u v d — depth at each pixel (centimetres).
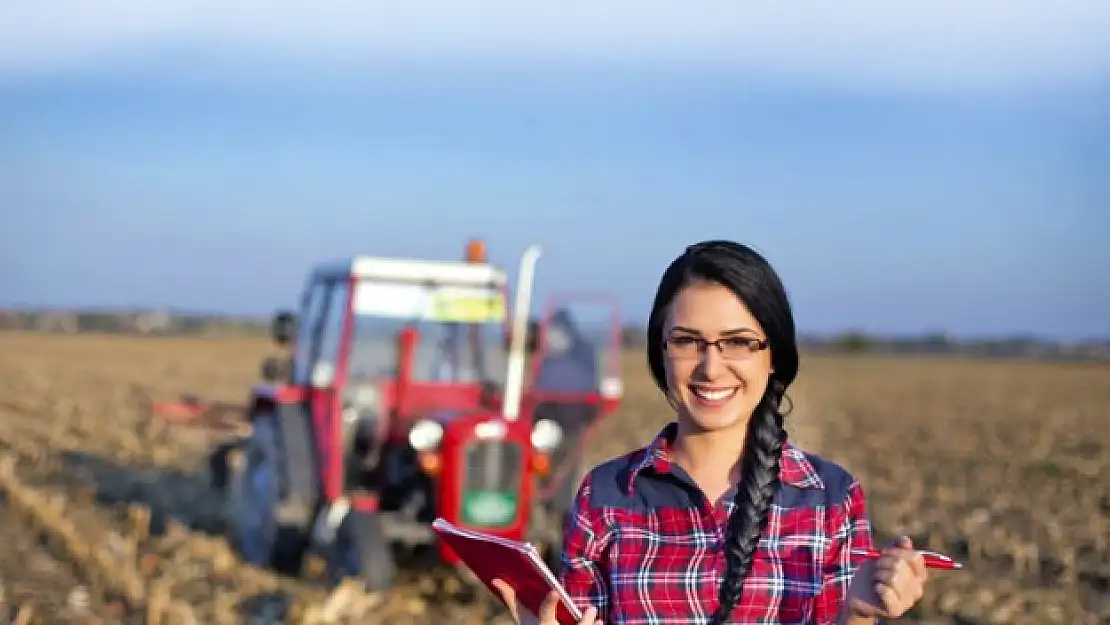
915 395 3994
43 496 1388
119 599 991
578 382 1049
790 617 295
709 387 303
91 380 3484
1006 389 4409
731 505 303
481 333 1061
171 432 2205
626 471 313
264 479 1123
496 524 971
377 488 1042
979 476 1867
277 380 1125
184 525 1279
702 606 297
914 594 281
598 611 309
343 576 979
